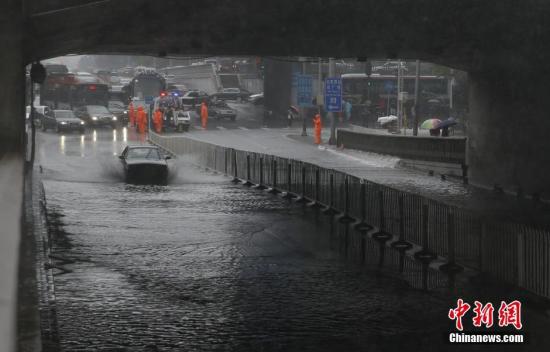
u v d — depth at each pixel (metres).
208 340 26.16
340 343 25.92
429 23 68.94
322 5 65.94
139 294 33.22
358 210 55.94
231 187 81.81
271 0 64.81
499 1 68.31
